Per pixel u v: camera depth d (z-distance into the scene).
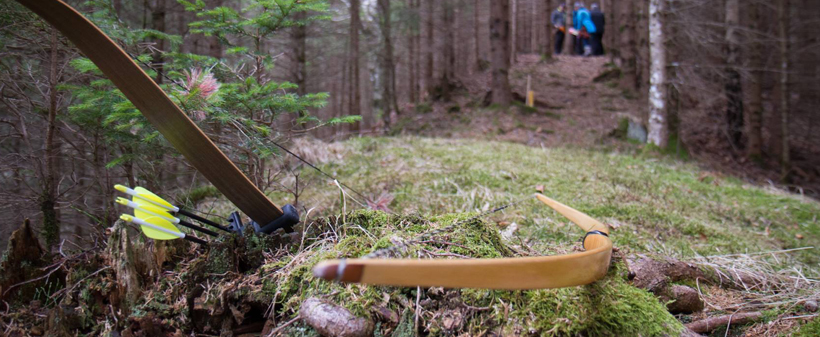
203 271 2.16
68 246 3.36
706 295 2.67
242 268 2.24
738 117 12.14
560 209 2.37
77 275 2.09
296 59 8.71
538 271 1.44
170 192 3.86
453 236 2.23
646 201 5.30
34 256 2.23
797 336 2.19
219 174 2.09
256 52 3.01
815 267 3.75
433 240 2.19
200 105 2.49
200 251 2.45
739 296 2.71
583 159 7.50
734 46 11.47
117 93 2.53
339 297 1.94
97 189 3.70
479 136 10.49
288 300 2.04
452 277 1.28
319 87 13.31
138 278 2.16
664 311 2.07
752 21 11.38
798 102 14.24
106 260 2.16
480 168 6.13
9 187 3.64
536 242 3.43
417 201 4.72
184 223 2.21
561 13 17.97
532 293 1.95
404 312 1.92
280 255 2.25
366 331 1.82
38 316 2.03
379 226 2.38
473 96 13.76
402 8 12.48
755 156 11.59
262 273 2.15
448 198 4.82
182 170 4.26
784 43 11.12
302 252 2.25
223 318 2.09
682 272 2.72
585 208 4.75
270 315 2.05
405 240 2.14
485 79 15.55
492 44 12.07
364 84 18.23
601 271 1.73
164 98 1.80
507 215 4.32
